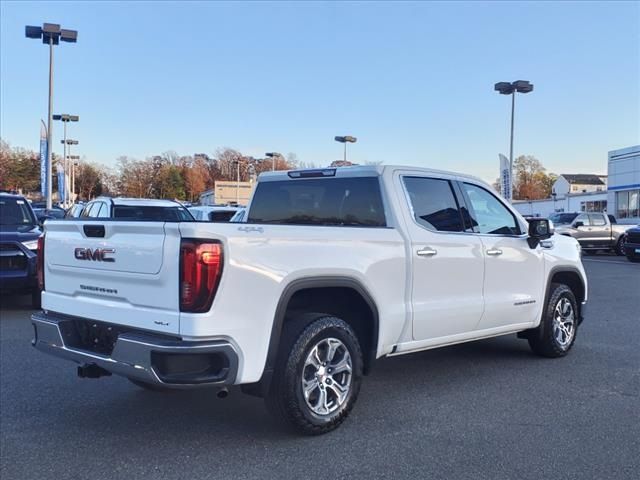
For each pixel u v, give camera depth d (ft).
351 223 17.47
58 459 13.21
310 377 14.12
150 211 44.70
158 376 12.03
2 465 12.89
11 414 16.17
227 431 14.83
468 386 18.72
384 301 15.67
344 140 128.77
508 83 99.25
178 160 359.46
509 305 19.79
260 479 12.17
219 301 12.21
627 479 12.21
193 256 12.00
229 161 367.66
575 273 23.11
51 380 19.42
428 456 13.30
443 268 17.40
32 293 32.12
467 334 18.58
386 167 17.06
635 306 35.78
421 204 17.49
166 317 12.32
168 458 13.23
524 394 17.90
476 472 12.50
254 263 12.81
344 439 14.28
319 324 14.12
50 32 82.64
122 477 12.28
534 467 12.76
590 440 14.26
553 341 22.00
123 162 336.90
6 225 33.76
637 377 19.85
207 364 12.30
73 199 221.05
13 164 278.46
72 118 131.75
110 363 13.00
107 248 13.58
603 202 176.04
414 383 19.08
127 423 15.47
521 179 394.52
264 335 12.99
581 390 18.33
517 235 20.62
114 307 13.39
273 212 19.72
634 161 122.31
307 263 13.83
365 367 15.80
